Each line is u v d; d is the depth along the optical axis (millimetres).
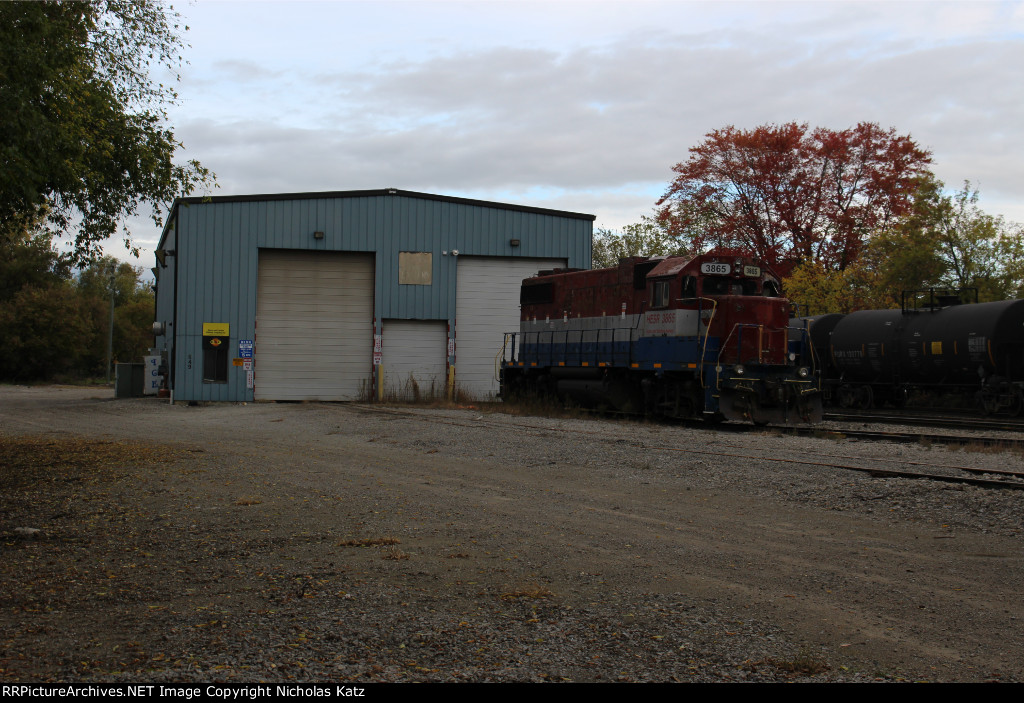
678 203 43875
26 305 66188
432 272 33375
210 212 31547
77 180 12227
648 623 5992
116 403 33562
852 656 5371
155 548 8352
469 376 33812
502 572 7359
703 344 20516
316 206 32406
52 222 13727
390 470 13648
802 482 11422
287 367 32500
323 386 32812
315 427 21625
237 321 31797
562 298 27391
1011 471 11812
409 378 33312
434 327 33656
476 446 16344
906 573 7297
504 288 34250
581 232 34781
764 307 20547
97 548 8359
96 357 78500
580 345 25938
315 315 32781
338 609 6332
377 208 32938
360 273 33250
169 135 14383
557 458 14438
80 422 24312
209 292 31578
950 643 5602
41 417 26406
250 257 31891
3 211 12984
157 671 5082
